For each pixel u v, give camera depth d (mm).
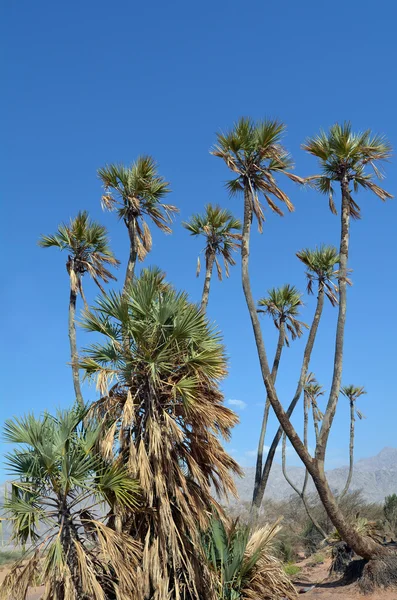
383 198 16547
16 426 9719
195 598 10219
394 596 14164
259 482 21859
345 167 16578
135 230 16656
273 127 15820
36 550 9062
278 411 15617
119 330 11570
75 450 9891
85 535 9703
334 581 16938
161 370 11297
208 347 11438
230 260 20438
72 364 11117
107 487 9891
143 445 10344
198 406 10727
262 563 11828
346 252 16578
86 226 17844
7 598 8742
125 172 16641
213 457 11008
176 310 11430
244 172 16047
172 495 10648
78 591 9117
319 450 15695
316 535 28953
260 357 15812
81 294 17688
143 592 9688
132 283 12102
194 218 20406
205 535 11312
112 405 10969
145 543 10000
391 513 28281
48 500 9906
